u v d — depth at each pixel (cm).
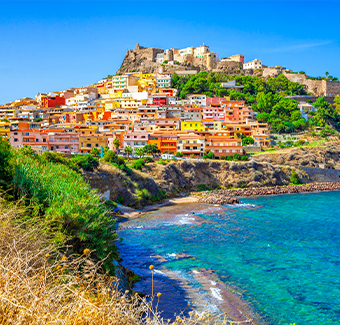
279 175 13312
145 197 9406
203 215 8044
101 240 3192
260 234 6278
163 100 19175
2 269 1016
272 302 3544
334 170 14300
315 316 3275
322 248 5419
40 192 3416
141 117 16725
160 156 12988
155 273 4244
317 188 12794
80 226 3055
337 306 3475
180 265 4578
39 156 7012
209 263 4675
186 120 16650
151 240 5791
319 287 3916
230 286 3916
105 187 8412
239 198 10956
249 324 3072
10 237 1280
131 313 1082
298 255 5053
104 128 14875
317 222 7338
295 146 15888
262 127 17275
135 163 10644
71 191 3662
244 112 17738
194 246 5472
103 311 970
